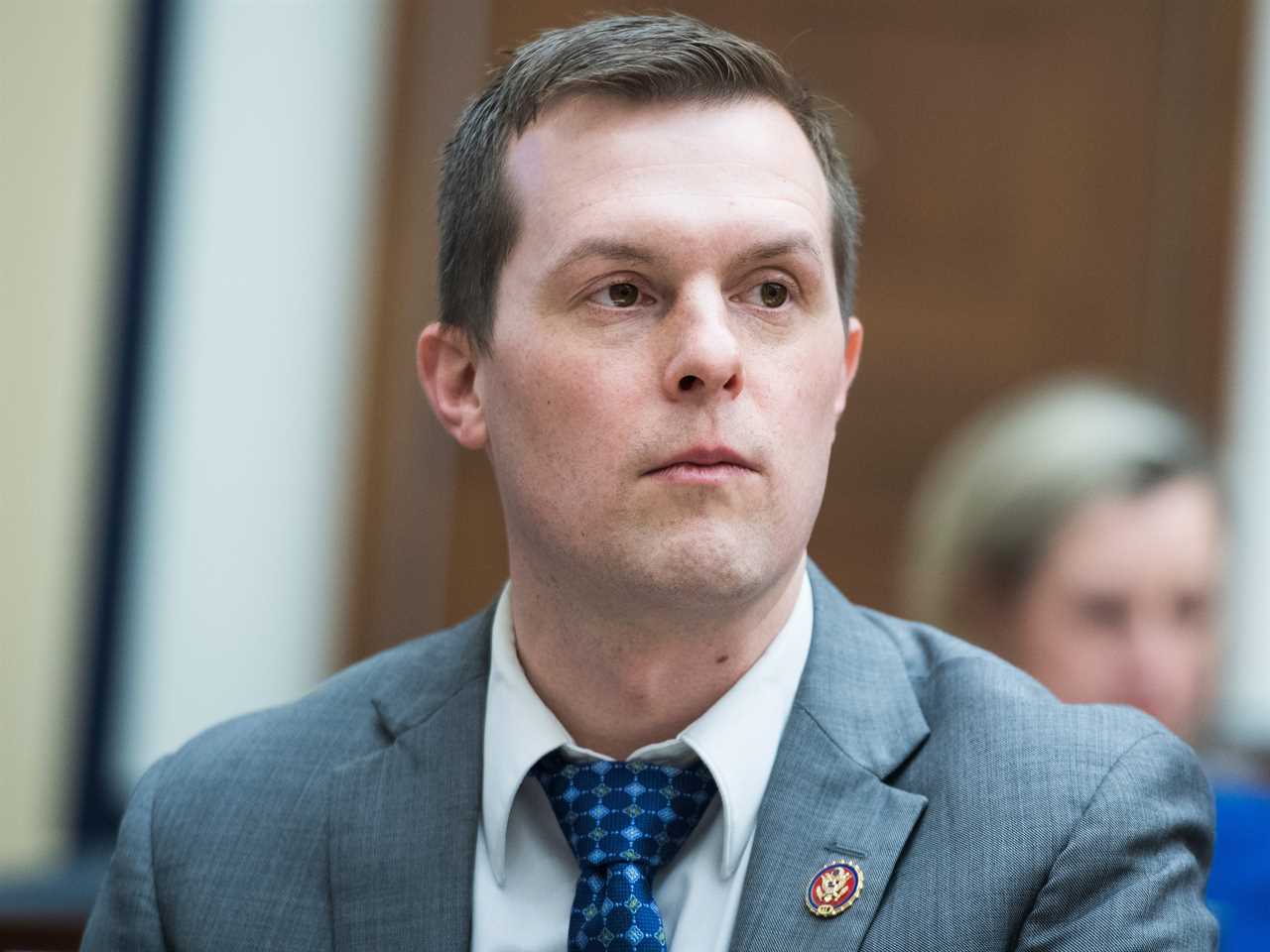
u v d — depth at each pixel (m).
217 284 11.45
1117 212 12.05
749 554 4.81
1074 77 12.08
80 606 11.14
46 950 7.02
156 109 11.29
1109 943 4.63
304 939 5.16
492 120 5.33
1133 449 7.79
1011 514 7.84
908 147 12.09
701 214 4.88
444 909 5.12
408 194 11.67
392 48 11.67
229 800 5.45
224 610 11.45
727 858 5.01
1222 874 7.46
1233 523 8.05
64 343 11.13
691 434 4.79
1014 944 4.73
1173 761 5.00
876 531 12.00
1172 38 12.02
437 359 5.59
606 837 5.05
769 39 12.01
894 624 5.75
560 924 5.08
